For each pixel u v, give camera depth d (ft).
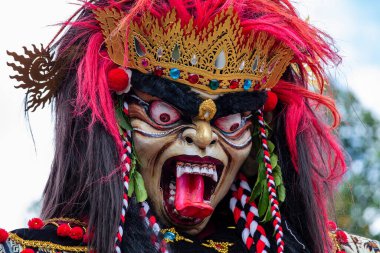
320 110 10.18
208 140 9.04
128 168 8.98
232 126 9.29
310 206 9.80
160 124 9.11
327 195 10.18
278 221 9.48
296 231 9.86
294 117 9.73
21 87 9.04
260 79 9.37
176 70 9.03
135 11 8.90
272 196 9.54
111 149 9.00
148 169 9.16
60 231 8.86
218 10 9.16
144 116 9.12
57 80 9.20
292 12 9.66
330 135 10.03
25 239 8.79
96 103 9.00
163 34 9.00
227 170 9.39
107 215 8.83
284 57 9.53
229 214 9.82
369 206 14.33
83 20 9.25
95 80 9.00
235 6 9.20
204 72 9.05
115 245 8.75
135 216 9.00
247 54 9.17
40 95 9.14
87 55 9.04
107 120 8.95
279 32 9.27
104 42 9.11
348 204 13.64
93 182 8.95
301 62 9.78
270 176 9.58
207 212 9.03
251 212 9.68
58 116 9.28
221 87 9.12
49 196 9.36
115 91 9.11
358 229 14.21
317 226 9.79
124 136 9.07
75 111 9.07
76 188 9.16
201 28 9.02
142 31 9.02
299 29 9.45
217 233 9.59
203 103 9.04
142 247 8.91
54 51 9.20
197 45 9.01
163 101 9.09
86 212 9.13
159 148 9.11
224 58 9.07
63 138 9.21
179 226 9.26
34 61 9.06
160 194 9.20
